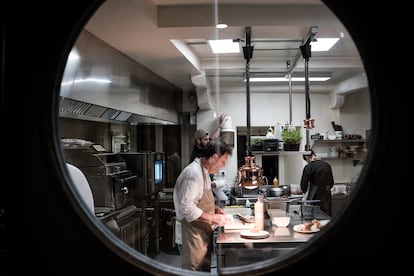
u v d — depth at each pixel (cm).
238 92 572
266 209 261
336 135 546
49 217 80
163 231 399
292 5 264
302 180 377
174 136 543
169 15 264
